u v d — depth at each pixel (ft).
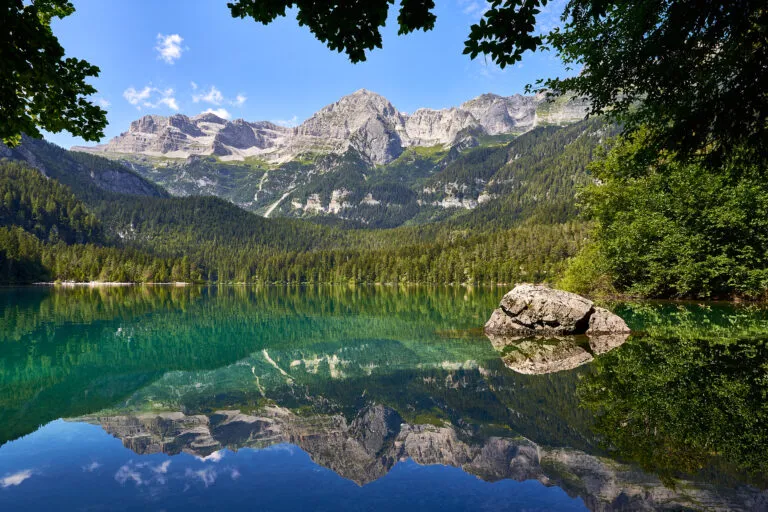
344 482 21.66
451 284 478.59
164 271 532.32
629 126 39.17
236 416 34.45
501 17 16.40
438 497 19.47
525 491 19.57
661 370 39.27
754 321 65.77
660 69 31.58
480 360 52.39
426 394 38.86
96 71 21.88
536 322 71.00
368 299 227.40
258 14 17.31
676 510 16.44
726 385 32.89
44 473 23.16
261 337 82.99
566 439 25.36
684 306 87.71
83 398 40.11
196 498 19.92
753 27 23.81
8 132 21.94
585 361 46.96
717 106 27.48
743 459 20.68
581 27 37.88
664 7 28.35
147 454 26.20
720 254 90.63
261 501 19.62
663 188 98.37
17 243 413.80
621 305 94.84
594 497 18.24
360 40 17.42
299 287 486.79
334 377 48.08
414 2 16.07
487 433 28.04
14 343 72.08
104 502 19.60
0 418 33.91
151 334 86.99
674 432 24.58
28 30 18.35
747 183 81.46
